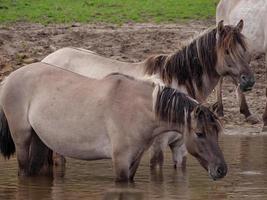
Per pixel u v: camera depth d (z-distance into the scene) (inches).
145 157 643.5
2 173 567.8
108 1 1282.0
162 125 505.7
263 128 794.8
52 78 541.6
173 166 600.1
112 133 510.9
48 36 1088.2
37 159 560.7
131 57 1029.8
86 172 572.4
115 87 516.1
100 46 1060.5
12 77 554.9
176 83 567.8
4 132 567.5
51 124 531.2
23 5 1246.9
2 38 1067.9
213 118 490.9
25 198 478.6
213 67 576.7
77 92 527.8
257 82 975.0
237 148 681.0
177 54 569.6
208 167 489.7
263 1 854.5
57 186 517.0
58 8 1238.9
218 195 489.7
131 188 507.8
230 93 939.3
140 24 1167.0
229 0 883.4
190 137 493.0
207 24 1171.3
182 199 476.1
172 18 1200.2
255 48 862.5
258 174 563.8
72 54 611.8
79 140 522.6
